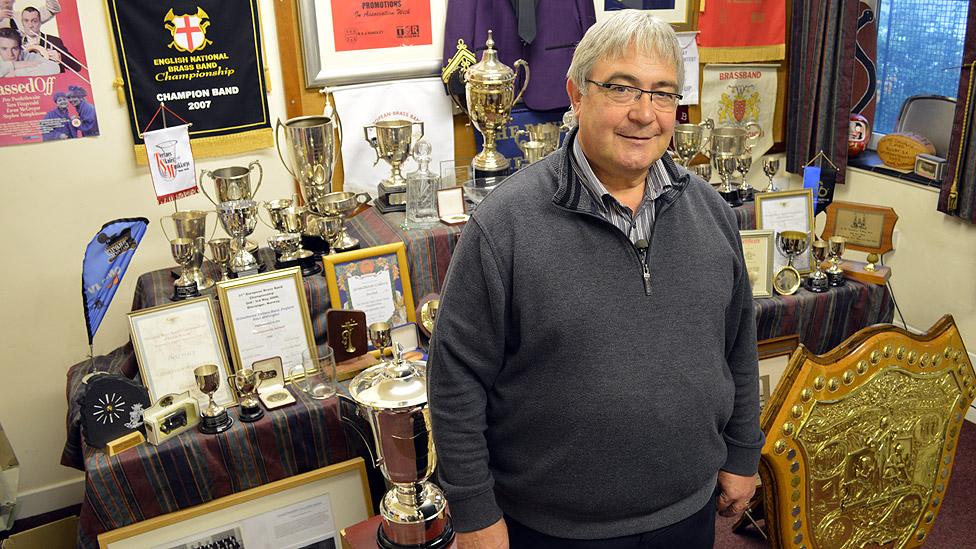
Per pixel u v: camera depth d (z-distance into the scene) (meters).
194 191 2.36
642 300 1.31
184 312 2.03
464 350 1.33
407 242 2.35
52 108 2.48
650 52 1.23
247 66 2.71
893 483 2.04
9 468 2.51
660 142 1.28
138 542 1.87
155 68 2.58
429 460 1.18
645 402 1.30
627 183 1.32
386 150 2.61
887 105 3.59
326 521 2.05
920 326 3.35
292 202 2.40
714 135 2.75
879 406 1.95
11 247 2.54
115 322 2.74
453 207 2.49
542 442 1.35
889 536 2.10
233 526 1.96
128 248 2.11
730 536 2.47
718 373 1.39
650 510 1.40
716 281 1.37
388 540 1.21
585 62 1.28
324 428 2.02
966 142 2.90
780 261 2.58
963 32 3.17
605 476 1.34
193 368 2.03
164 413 1.88
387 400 1.11
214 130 2.72
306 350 2.13
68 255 2.63
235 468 1.95
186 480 1.90
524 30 2.88
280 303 2.16
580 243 1.29
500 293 1.29
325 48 2.79
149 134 2.21
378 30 2.85
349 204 2.31
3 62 2.39
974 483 2.67
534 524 1.42
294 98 2.82
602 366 1.29
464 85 2.92
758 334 2.45
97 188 2.62
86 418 1.84
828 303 2.50
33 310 2.62
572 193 1.29
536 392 1.33
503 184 1.37
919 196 3.24
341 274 2.25
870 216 2.59
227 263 2.20
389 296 2.32
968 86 2.84
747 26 3.39
